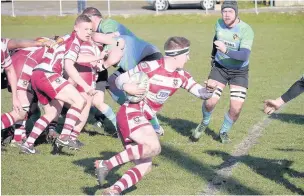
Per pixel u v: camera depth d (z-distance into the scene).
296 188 11.85
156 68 11.09
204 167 13.28
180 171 12.98
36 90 14.23
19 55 14.96
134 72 11.01
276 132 16.48
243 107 19.86
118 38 14.88
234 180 12.37
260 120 17.95
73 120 13.91
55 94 13.78
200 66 29.42
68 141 13.91
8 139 15.45
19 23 52.47
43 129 14.51
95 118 16.69
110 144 15.44
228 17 14.67
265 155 14.20
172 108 19.92
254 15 50.38
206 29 46.44
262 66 29.16
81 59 13.73
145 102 11.18
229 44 14.98
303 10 51.78
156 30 46.44
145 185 12.03
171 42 11.07
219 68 15.33
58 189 11.94
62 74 14.13
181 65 11.16
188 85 11.39
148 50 15.44
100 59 13.77
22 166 13.49
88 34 13.60
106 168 10.46
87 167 13.42
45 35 42.97
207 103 14.98
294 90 11.44
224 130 15.41
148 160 10.91
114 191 10.48
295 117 18.31
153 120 13.80
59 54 13.83
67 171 13.11
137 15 51.97
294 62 30.25
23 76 14.78
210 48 36.06
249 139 15.78
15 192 11.79
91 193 11.70
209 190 11.80
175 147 14.97
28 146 14.39
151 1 56.81
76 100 13.80
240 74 15.20
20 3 68.31
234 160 13.83
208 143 15.41
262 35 42.34
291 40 39.34
